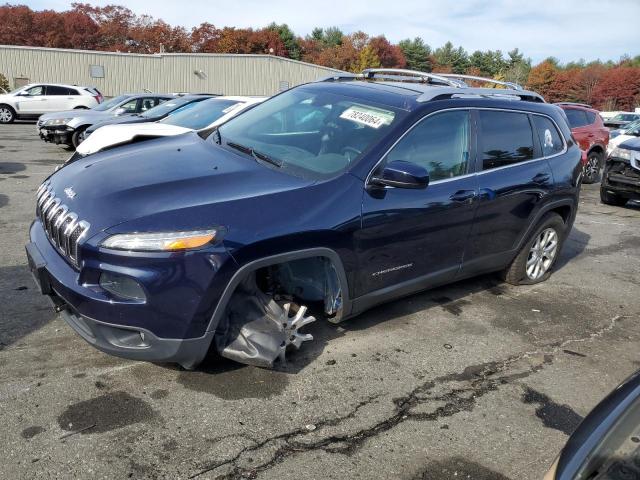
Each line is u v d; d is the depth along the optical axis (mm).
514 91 4934
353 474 2611
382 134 3641
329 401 3154
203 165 3445
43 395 2992
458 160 4082
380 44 93312
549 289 5316
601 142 12492
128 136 5289
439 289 5020
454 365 3693
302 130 3959
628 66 99625
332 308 3578
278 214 3057
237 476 2535
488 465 2760
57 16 80312
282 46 85500
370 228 3441
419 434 2951
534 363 3836
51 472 2461
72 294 2809
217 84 37625
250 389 3195
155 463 2568
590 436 1567
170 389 3137
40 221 3514
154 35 82188
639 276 5977
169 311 2791
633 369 3893
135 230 2738
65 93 21875
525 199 4637
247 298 3199
